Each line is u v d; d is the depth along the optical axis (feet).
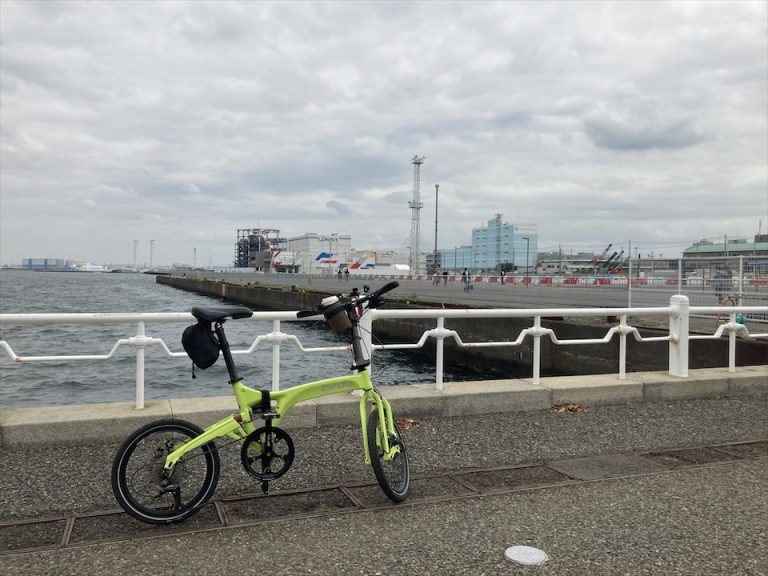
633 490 13.57
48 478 13.66
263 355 68.44
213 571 9.57
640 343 46.32
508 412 20.94
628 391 22.79
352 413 18.71
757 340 38.11
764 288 43.09
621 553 10.37
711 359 40.57
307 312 13.37
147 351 70.08
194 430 11.64
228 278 274.16
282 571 9.60
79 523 11.39
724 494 13.37
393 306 86.02
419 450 16.48
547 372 55.77
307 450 16.07
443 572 9.64
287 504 12.52
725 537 11.07
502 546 10.60
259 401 11.98
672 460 16.06
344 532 11.13
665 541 10.87
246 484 13.57
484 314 21.17
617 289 67.10
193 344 11.54
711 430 19.08
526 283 119.24
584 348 51.11
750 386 24.82
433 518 11.84
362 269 308.60
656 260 53.78
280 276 205.67
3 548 10.30
